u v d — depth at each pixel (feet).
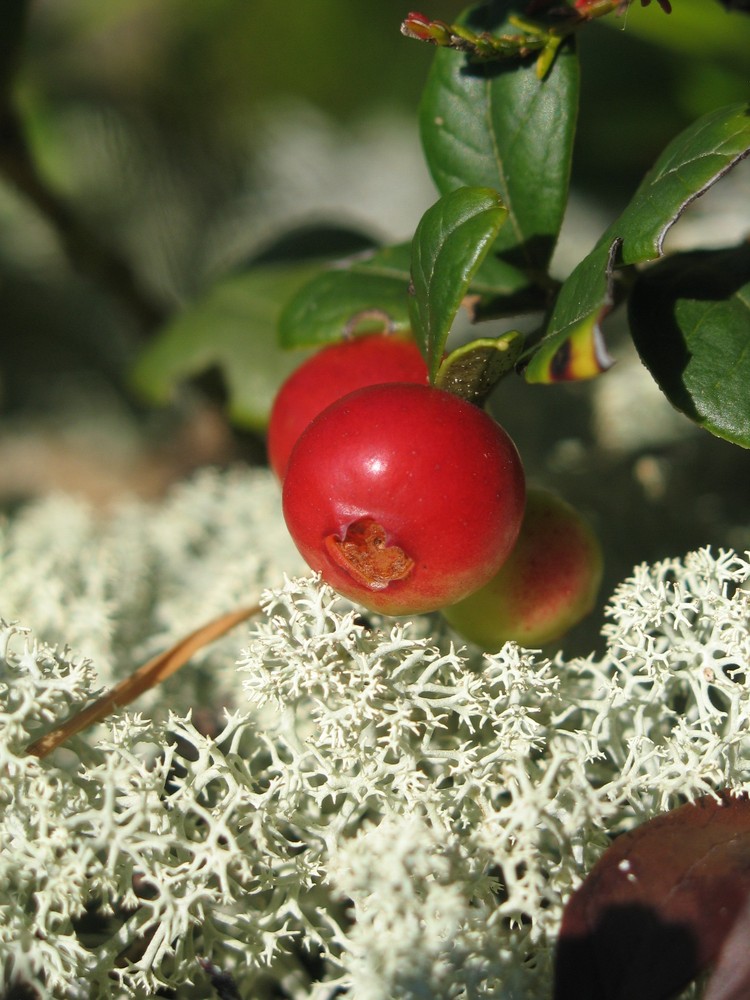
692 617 0.19
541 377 0.15
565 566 0.18
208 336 0.29
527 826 0.16
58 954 0.16
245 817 0.17
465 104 0.19
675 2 0.26
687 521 0.27
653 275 0.18
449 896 0.15
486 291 0.19
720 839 0.16
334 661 0.17
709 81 0.28
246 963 0.17
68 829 0.16
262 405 0.28
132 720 0.17
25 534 0.29
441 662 0.17
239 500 0.29
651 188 0.17
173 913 0.16
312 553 0.16
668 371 0.17
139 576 0.27
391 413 0.16
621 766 0.17
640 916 0.15
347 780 0.17
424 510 0.16
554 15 0.18
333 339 0.20
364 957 0.16
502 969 0.15
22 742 0.17
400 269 0.20
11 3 0.29
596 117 0.30
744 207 0.27
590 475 0.28
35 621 0.24
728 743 0.17
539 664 0.18
